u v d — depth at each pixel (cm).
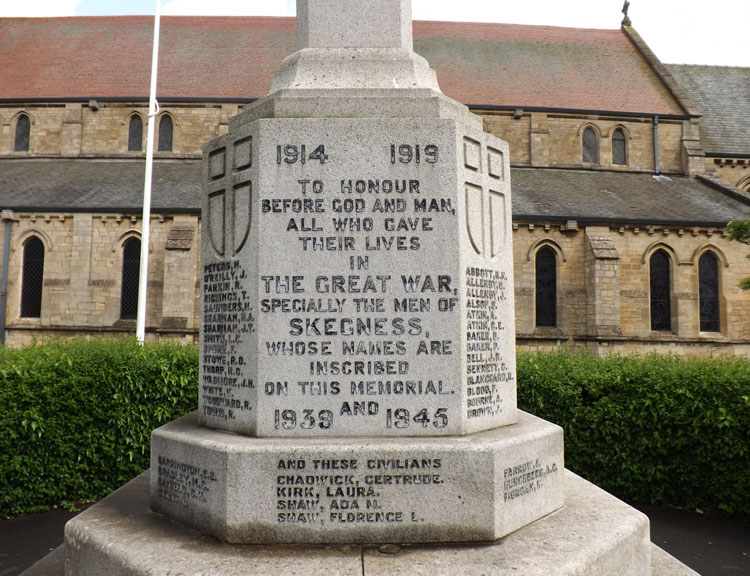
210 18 3362
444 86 3088
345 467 296
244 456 295
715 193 2775
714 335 2450
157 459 345
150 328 2316
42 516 749
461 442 304
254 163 333
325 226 326
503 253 366
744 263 2452
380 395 320
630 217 2422
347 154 329
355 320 323
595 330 2338
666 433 766
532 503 324
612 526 318
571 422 806
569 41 3450
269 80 3052
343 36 379
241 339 334
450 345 322
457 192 329
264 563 270
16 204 2350
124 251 2388
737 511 730
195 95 2948
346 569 263
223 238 352
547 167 2967
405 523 295
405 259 326
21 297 2389
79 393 789
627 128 3033
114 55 3125
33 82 2988
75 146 2856
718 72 3578
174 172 2727
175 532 309
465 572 261
